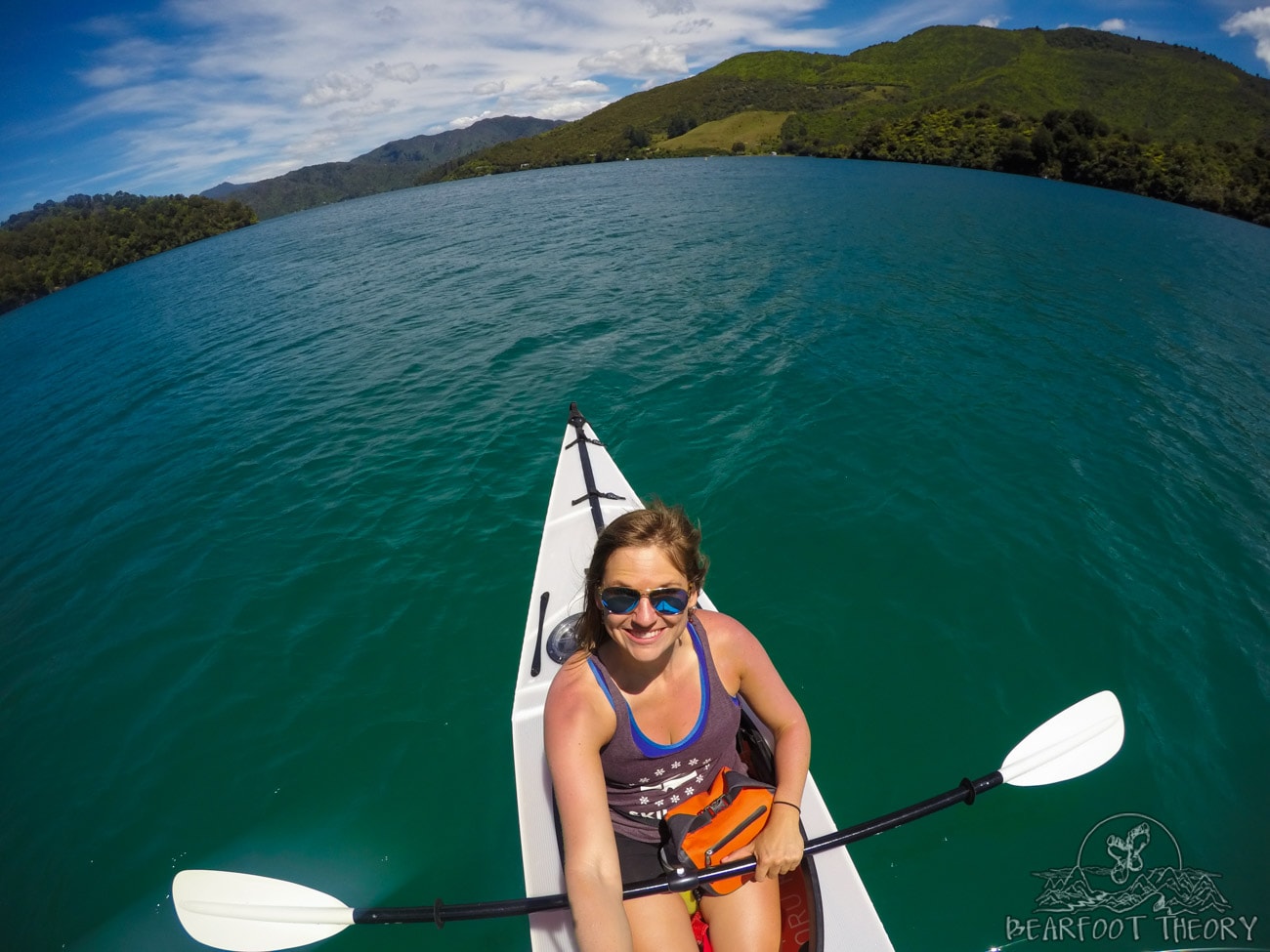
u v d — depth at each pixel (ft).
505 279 53.11
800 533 18.90
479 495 22.11
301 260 83.92
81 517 25.34
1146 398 27.50
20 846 12.80
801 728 7.54
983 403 26.50
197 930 9.02
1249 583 16.87
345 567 19.42
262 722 14.74
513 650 15.88
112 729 15.21
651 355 32.89
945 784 12.00
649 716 6.93
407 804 12.56
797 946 8.05
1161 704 13.42
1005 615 15.76
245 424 31.01
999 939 9.68
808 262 51.67
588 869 6.15
